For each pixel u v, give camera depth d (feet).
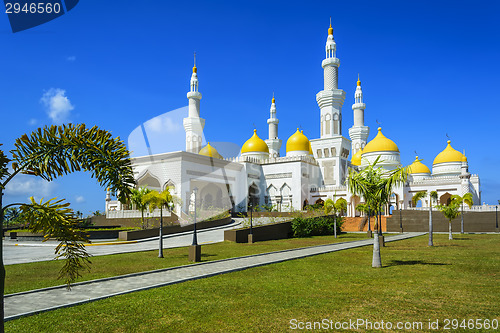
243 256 51.34
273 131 215.31
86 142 11.89
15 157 12.44
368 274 36.27
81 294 27.94
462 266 41.39
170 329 19.84
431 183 151.94
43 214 13.04
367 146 168.86
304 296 26.84
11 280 34.81
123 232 81.71
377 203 43.55
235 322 20.88
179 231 94.79
